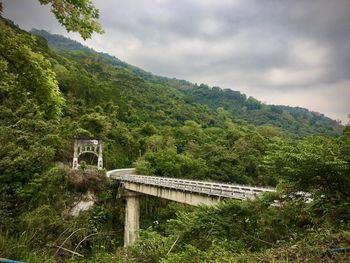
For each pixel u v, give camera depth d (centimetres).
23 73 727
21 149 3356
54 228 963
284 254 611
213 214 1202
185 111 12269
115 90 9338
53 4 682
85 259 802
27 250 475
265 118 19338
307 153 859
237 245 973
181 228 1238
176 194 2422
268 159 1012
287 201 1061
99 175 3866
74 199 3541
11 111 3925
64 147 4434
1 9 654
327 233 714
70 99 6297
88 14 716
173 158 5303
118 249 961
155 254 904
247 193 1590
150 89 14438
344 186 916
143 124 7994
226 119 14725
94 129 5728
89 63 14138
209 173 5675
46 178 3278
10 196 2900
